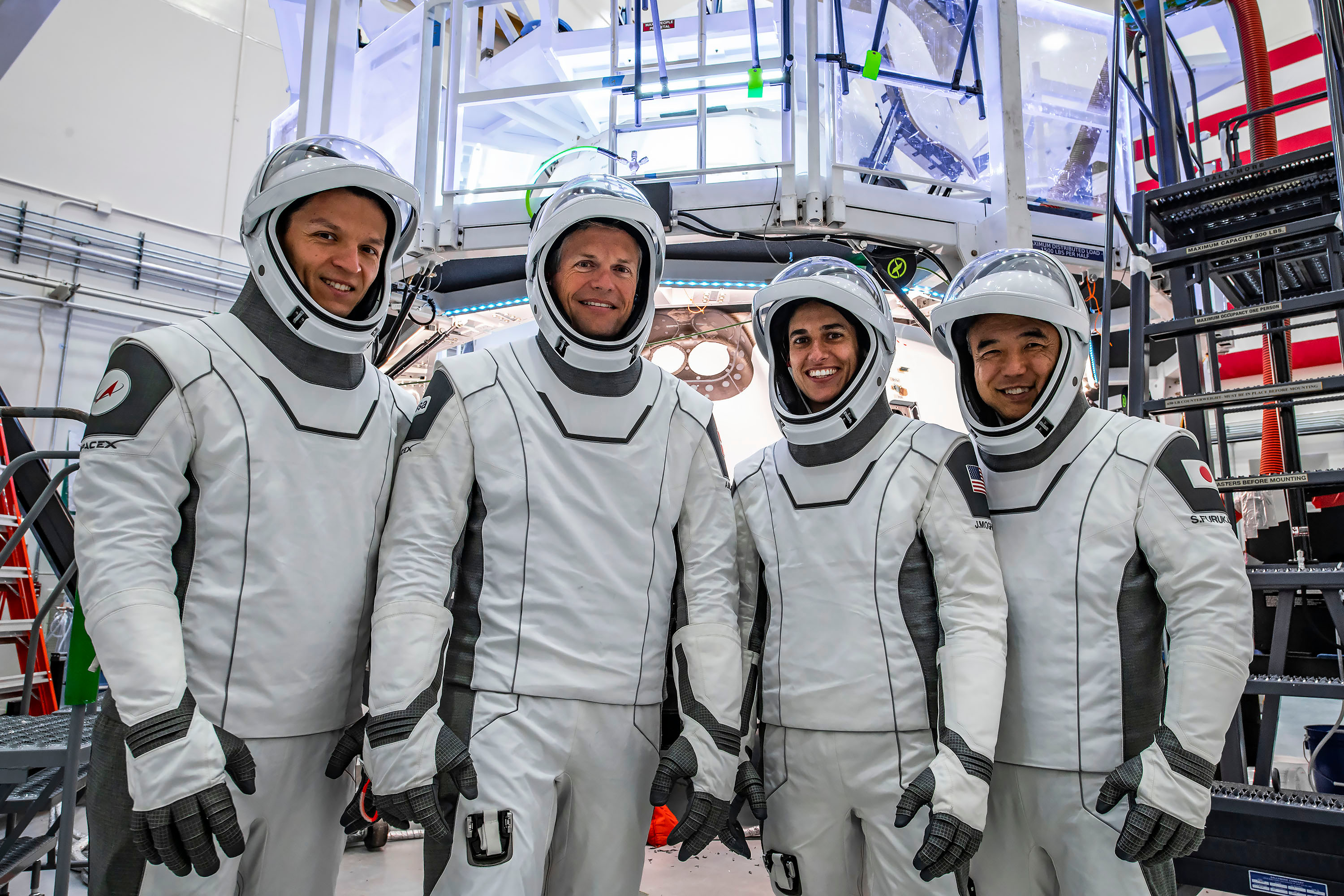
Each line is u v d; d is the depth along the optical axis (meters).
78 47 7.91
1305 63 7.46
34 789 2.29
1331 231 2.38
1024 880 1.81
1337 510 3.61
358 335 1.68
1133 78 4.96
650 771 1.78
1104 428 1.91
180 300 8.36
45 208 7.66
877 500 1.87
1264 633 3.69
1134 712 1.72
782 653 1.88
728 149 3.82
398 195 1.73
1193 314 3.10
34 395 7.44
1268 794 2.09
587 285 1.84
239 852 1.39
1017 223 3.43
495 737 1.64
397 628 1.59
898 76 3.41
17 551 5.39
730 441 4.64
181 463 1.56
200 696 1.50
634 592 1.79
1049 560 1.83
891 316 2.01
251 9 8.95
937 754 1.69
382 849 3.49
